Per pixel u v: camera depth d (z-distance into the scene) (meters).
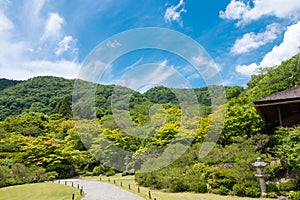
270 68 25.80
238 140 12.91
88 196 10.70
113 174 20.36
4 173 17.47
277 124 15.27
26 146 22.14
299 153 8.74
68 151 21.92
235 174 10.19
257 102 11.36
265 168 10.02
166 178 12.00
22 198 11.33
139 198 9.84
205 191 10.67
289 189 9.04
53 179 20.30
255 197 9.09
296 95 10.84
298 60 18.00
